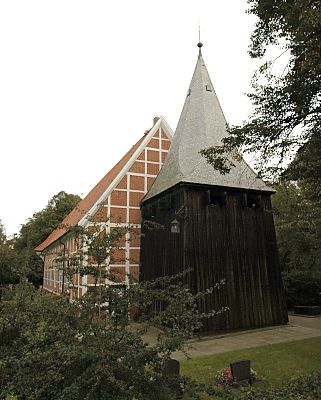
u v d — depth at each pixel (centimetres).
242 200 1399
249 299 1298
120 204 1689
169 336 377
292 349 984
